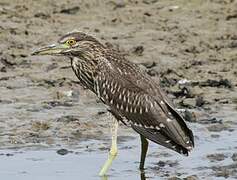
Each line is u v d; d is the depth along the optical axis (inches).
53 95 712.4
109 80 565.6
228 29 894.4
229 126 645.3
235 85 745.0
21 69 774.5
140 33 879.7
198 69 785.6
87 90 722.8
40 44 840.9
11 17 913.5
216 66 792.9
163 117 539.8
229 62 804.6
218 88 736.3
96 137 618.5
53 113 667.4
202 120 658.2
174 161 575.8
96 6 964.6
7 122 644.1
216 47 843.4
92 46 574.2
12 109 674.2
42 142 606.5
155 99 548.4
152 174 553.0
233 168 559.5
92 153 588.7
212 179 540.4
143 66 785.6
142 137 560.7
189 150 530.0
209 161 575.2
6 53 808.9
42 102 693.9
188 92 718.5
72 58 581.9
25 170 557.3
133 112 554.6
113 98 563.5
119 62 571.2
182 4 968.3
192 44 848.9
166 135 538.6
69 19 920.9
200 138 619.8
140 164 563.8
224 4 964.6
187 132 536.1
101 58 572.1
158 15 937.5
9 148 594.9
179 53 824.3
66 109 677.9
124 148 600.1
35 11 938.1
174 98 713.6
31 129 628.4
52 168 559.8
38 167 562.6
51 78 753.6
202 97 706.8
